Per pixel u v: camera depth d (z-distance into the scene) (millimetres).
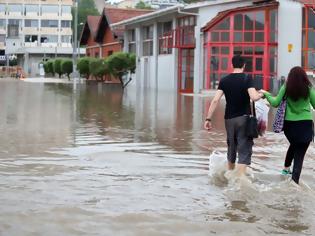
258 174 8477
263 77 33406
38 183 7598
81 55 94688
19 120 16625
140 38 49625
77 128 14758
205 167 9102
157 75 45375
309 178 8398
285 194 7176
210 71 35094
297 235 5461
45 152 10484
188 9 37500
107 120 17156
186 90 39781
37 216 5918
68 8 109500
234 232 5520
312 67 32875
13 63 105438
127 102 26125
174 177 8203
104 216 5969
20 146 11242
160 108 22516
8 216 5898
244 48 34094
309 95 7758
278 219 6023
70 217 5906
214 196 7016
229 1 35062
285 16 32875
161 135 13523
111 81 56188
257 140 12812
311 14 32781
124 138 12836
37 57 100312
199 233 5465
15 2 108188
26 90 37156
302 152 7816
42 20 109125
